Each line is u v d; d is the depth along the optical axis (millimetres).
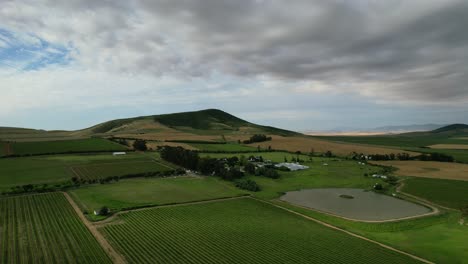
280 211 90438
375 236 71312
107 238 64438
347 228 76188
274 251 61375
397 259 58781
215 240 65938
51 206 85812
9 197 95000
